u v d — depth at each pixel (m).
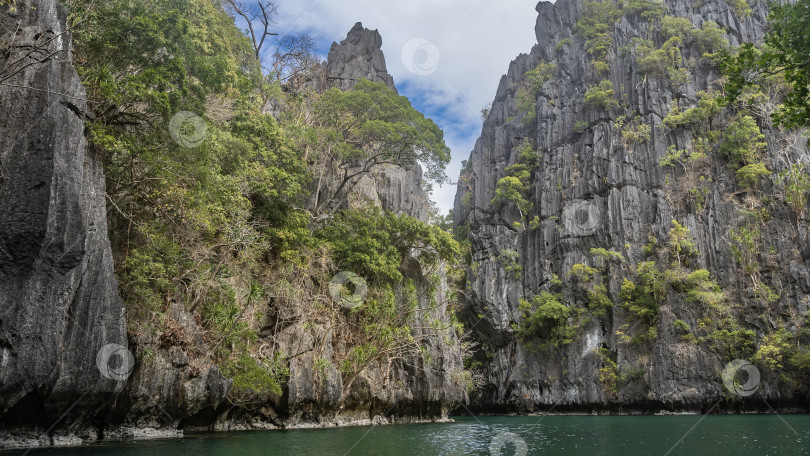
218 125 29.95
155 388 19.66
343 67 72.38
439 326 41.16
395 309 35.16
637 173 69.69
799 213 59.66
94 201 17.73
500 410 68.75
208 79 26.97
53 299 15.67
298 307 30.02
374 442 23.11
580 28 86.62
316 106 44.56
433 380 39.91
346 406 32.62
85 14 19.86
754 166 62.59
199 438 20.61
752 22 78.12
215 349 23.06
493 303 70.81
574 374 62.50
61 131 16.31
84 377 16.33
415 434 28.11
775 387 53.38
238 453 17.11
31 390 15.12
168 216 21.39
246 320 26.98
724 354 55.09
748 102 67.38
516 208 78.25
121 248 20.69
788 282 57.31
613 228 67.19
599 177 71.75
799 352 52.50
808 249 57.41
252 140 32.31
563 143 78.88
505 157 87.25
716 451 22.00
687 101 72.44
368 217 40.06
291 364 28.00
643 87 74.75
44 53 16.61
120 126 20.14
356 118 43.41
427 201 62.31
